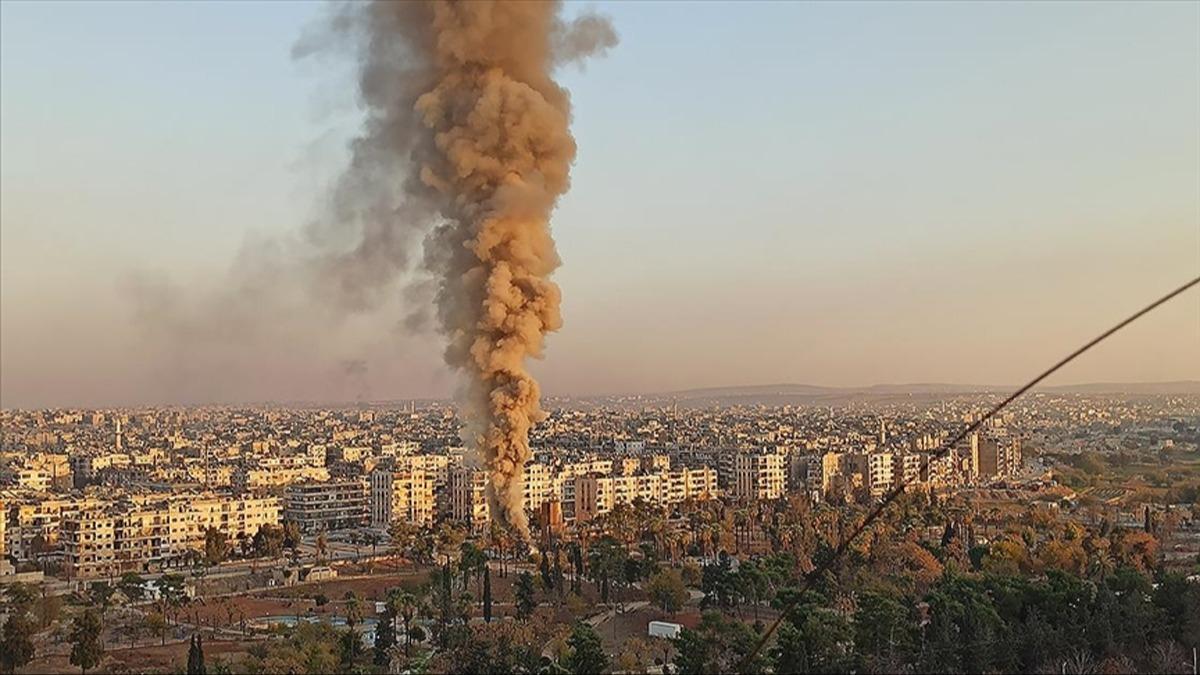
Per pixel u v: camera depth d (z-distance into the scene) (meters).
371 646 175.00
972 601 165.12
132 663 166.12
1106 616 160.00
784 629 147.25
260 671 150.50
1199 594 175.12
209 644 180.50
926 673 143.25
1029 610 165.88
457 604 192.25
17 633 164.25
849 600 190.50
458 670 153.62
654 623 182.12
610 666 157.25
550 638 177.25
